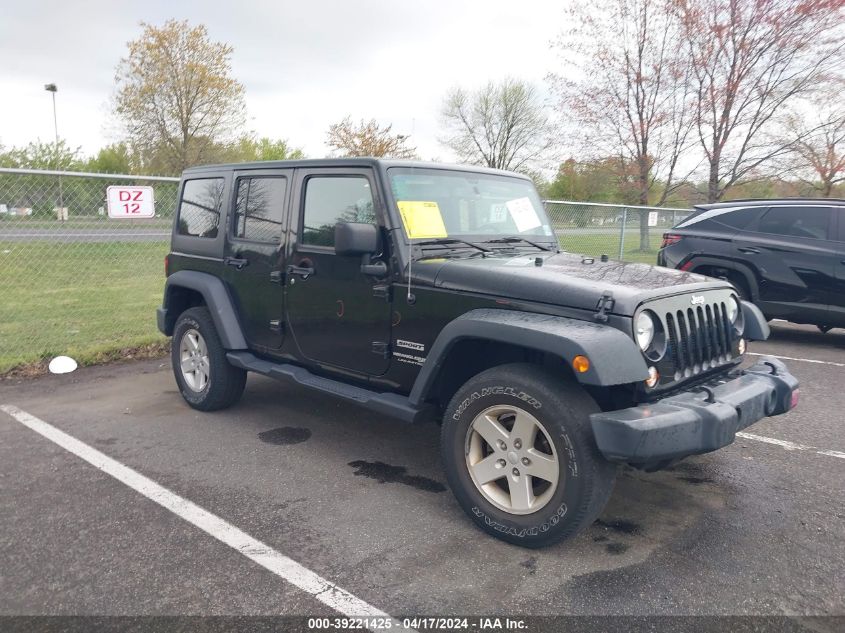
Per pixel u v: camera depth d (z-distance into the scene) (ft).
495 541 10.66
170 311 18.42
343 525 11.17
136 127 87.35
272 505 11.91
